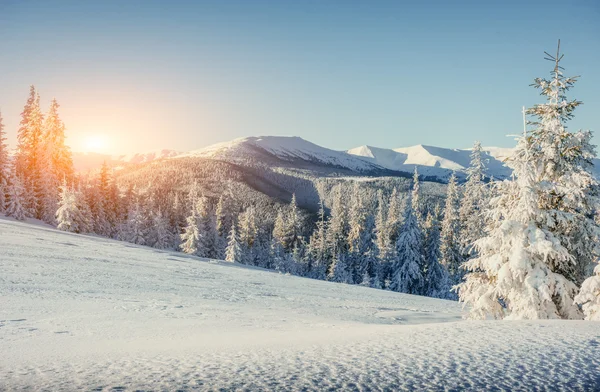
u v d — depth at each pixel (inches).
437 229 1988.2
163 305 430.9
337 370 86.0
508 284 467.5
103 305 385.1
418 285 1907.0
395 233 2773.1
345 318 534.9
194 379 78.3
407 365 89.9
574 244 483.5
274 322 370.6
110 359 107.3
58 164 2416.3
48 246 991.0
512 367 86.0
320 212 3085.6
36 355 123.3
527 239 469.1
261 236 4033.0
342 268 2363.4
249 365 92.9
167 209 3786.9
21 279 498.0
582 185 481.7
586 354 98.7
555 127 498.0
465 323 173.0
